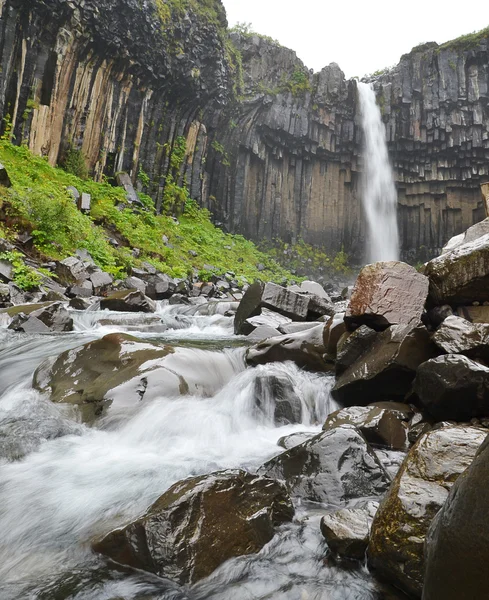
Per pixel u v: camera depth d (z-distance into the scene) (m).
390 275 6.47
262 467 4.08
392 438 4.64
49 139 25.47
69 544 3.16
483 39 40.97
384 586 2.70
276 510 3.34
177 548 2.83
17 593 2.73
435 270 6.52
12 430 4.91
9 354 7.95
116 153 29.36
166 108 32.22
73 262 16.59
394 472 3.99
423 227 45.56
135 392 5.45
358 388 5.69
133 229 24.59
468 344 5.08
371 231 44.41
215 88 33.75
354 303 6.48
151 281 19.45
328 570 2.86
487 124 41.81
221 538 2.96
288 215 42.94
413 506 2.71
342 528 3.01
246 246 35.88
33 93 24.58
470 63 41.97
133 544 2.89
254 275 29.17
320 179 44.00
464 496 2.04
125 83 29.27
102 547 3.00
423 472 2.94
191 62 31.56
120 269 19.22
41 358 7.54
